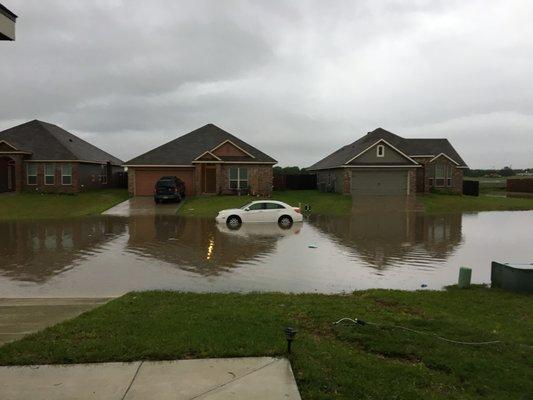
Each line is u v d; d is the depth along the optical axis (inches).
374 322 312.3
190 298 386.3
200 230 941.8
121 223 1068.5
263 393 200.2
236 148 1690.5
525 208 1535.4
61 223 1075.9
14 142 1678.2
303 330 292.8
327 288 473.4
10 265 590.6
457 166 1903.3
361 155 1721.2
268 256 654.5
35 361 231.0
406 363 242.4
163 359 235.8
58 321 318.7
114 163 2048.5
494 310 370.0
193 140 1823.3
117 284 486.0
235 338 264.4
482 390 211.5
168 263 601.9
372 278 522.9
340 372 222.2
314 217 1240.2
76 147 1793.8
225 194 1674.5
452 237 873.5
